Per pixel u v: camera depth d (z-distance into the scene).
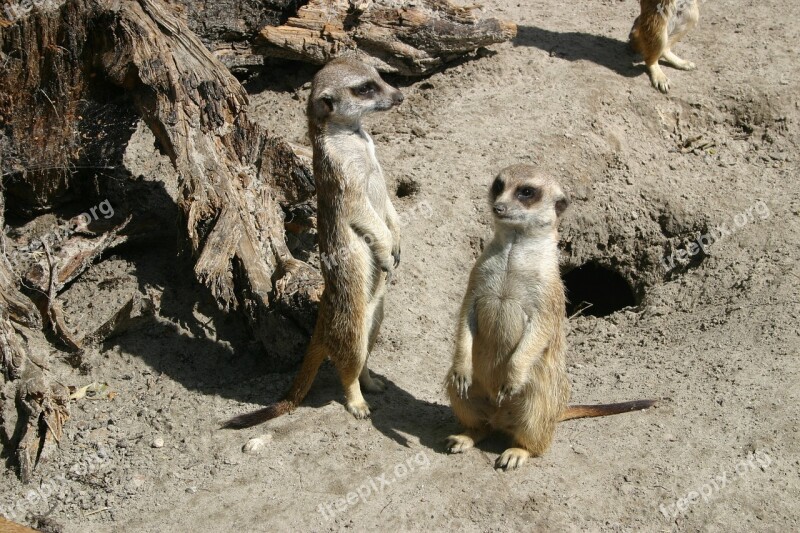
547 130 1.44
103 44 1.15
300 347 1.10
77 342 1.10
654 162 1.45
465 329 0.96
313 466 0.97
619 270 1.39
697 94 1.53
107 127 1.21
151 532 0.91
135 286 1.17
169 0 1.30
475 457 0.98
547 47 1.61
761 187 1.41
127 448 1.01
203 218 1.14
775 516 0.91
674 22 1.53
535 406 0.95
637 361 1.15
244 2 1.44
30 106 1.18
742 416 1.01
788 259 1.26
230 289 1.11
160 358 1.11
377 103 1.02
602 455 0.98
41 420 1.01
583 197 1.38
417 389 1.09
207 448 1.00
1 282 1.06
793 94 1.53
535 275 0.94
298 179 1.21
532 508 0.92
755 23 1.69
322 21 1.46
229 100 1.19
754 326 1.14
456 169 1.38
